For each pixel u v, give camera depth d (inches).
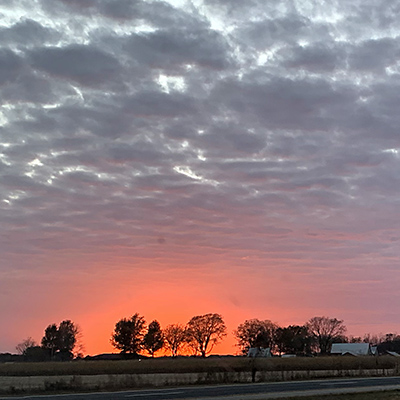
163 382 1811.0
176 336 5073.8
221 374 2031.3
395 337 6668.3
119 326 5083.7
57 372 2285.9
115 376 1934.1
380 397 1321.4
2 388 1555.1
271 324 5497.1
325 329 6043.3
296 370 2603.3
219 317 5068.9
